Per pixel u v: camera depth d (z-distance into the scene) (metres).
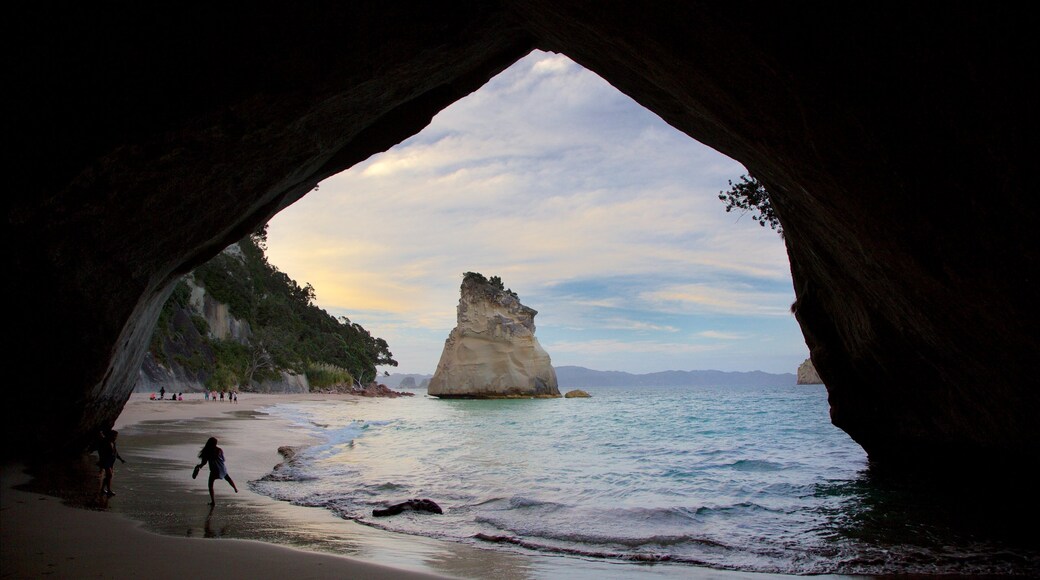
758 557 7.57
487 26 8.13
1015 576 6.86
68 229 7.77
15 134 6.77
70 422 11.16
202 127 7.29
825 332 13.98
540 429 31.14
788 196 8.44
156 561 6.12
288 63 7.14
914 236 5.43
